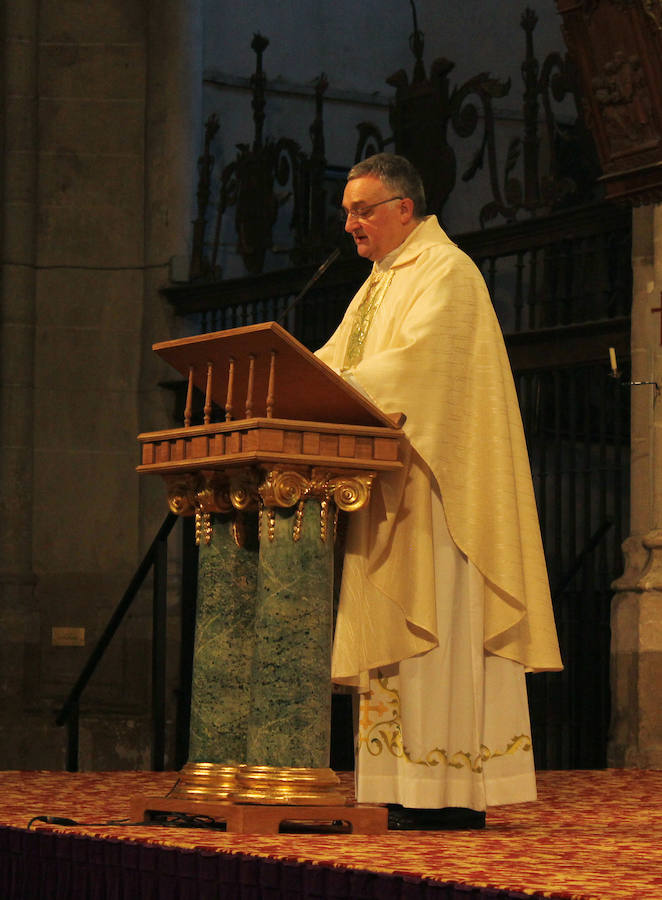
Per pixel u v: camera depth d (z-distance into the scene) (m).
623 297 27.98
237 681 11.06
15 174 36.62
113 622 24.44
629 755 21.69
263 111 35.56
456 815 11.49
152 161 36.47
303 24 38.59
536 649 11.80
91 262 36.78
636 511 22.67
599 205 26.41
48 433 36.56
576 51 22.70
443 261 11.80
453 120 30.67
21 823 10.81
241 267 37.44
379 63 39.66
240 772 10.52
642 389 22.69
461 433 11.51
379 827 10.60
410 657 11.23
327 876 8.33
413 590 11.18
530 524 11.88
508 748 11.76
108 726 35.38
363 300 12.36
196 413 35.22
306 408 11.09
